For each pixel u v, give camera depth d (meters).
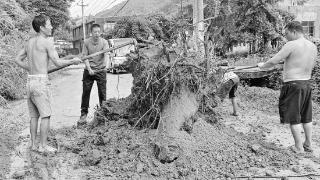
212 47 6.62
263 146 6.08
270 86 11.62
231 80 7.69
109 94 12.80
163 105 5.98
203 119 6.66
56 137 6.69
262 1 16.05
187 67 6.00
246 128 7.27
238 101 9.79
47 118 5.89
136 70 6.49
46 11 26.95
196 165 5.18
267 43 17.06
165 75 5.74
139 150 5.48
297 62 5.77
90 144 6.04
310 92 5.91
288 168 5.29
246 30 16.56
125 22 28.62
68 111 9.61
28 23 16.72
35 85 5.73
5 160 5.68
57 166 5.41
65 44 51.91
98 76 7.80
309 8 31.64
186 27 6.59
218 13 6.68
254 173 5.09
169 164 5.19
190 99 6.02
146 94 6.02
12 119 8.62
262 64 6.37
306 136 6.02
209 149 5.54
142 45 6.61
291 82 5.81
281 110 5.97
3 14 13.75
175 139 5.51
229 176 4.96
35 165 5.43
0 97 10.34
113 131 6.16
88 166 5.39
